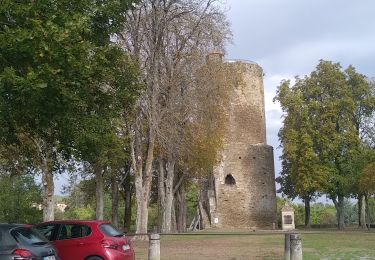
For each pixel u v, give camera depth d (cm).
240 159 5788
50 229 1318
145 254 2030
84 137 1513
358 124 5619
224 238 3322
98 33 1432
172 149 3362
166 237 3422
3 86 1050
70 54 1104
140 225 2902
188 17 3088
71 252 1276
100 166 2941
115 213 4116
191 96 3234
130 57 2495
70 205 5928
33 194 5109
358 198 5653
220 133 3700
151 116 2906
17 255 939
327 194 5350
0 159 2791
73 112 1358
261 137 5978
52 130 1538
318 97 5447
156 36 2872
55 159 2152
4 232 967
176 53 3119
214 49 3325
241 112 5850
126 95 1653
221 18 3244
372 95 5594
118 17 1438
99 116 1557
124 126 2825
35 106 1152
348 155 5166
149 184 2959
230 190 5700
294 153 5178
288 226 5497
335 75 5356
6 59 1109
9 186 5016
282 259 1812
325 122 5272
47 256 994
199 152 3650
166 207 3650
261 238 3300
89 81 1394
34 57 1067
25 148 2228
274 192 5931
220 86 3478
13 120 1268
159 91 2981
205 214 5706
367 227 5209
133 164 2958
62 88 1111
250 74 5950
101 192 3061
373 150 5169
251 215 5728
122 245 1306
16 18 1111
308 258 1827
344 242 2783
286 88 5528
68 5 1209
